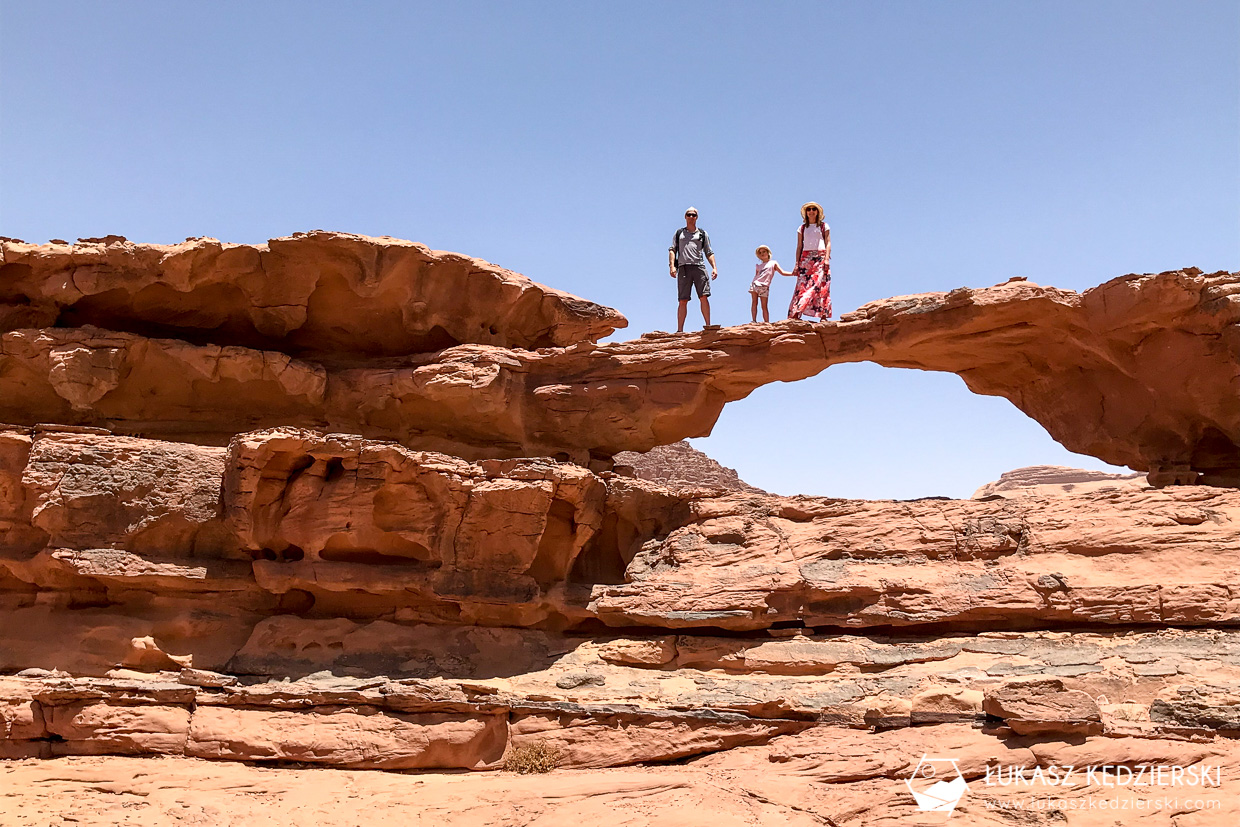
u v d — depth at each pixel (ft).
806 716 45.85
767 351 58.85
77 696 48.08
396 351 66.03
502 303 63.93
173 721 47.88
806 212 64.44
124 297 61.11
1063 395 62.59
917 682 46.42
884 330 57.98
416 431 62.80
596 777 43.21
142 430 60.75
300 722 47.50
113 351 58.23
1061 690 41.19
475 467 52.80
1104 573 48.67
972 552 51.37
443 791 42.91
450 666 51.26
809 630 51.11
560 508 54.08
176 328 63.67
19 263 59.00
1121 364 57.57
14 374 58.80
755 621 50.96
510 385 60.95
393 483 52.29
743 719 45.78
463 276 63.31
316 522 52.08
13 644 51.85
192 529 53.21
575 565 55.98
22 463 53.42
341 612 54.65
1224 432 56.08
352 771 46.03
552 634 53.93
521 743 46.68
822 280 63.26
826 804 38.47
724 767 43.55
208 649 52.01
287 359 60.80
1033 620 48.93
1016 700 41.16
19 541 53.47
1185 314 54.19
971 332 58.39
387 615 54.03
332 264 60.95
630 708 46.70
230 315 63.31
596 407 60.29
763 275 65.36
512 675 50.88
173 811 41.98
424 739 46.42
